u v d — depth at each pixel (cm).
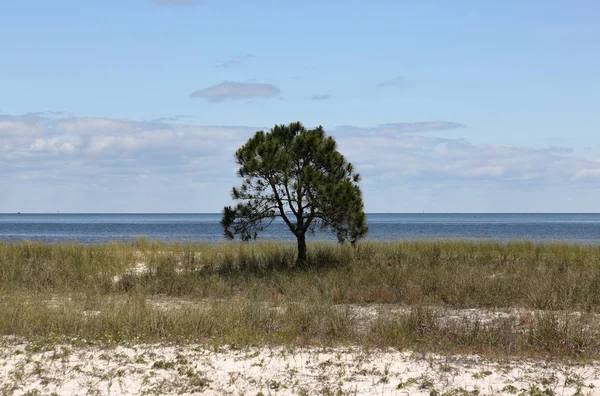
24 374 859
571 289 1448
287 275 1783
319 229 2108
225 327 1145
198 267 2062
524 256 2300
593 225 11788
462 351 1011
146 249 2644
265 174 2028
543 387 817
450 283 1591
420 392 796
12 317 1177
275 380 844
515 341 1040
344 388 811
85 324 1159
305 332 1140
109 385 812
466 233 7100
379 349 1021
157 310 1221
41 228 10125
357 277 1717
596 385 827
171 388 809
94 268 1927
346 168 2139
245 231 2077
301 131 2153
